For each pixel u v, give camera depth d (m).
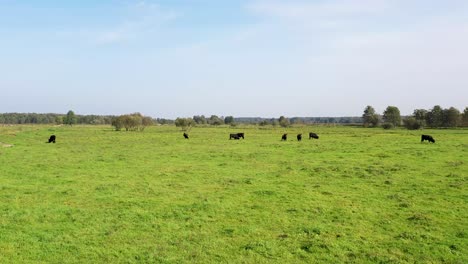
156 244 14.39
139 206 19.84
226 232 15.84
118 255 13.32
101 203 20.38
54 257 13.11
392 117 156.38
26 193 22.77
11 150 47.72
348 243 14.54
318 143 59.09
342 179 27.31
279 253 13.59
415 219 17.42
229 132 100.50
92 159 38.66
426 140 63.56
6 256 13.12
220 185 25.39
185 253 13.54
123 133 93.81
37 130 105.75
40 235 15.23
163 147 53.00
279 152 45.56
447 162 35.03
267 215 18.23
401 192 22.95
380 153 43.16
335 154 42.84
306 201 20.81
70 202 20.56
